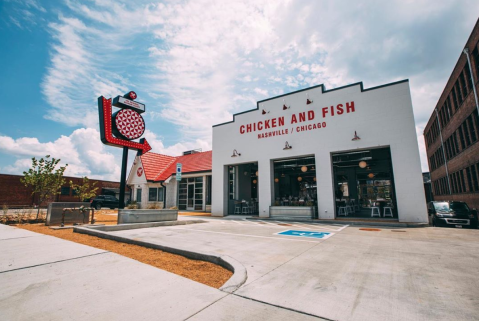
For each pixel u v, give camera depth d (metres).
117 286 3.62
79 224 10.70
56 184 12.48
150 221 11.43
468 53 16.11
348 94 13.42
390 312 2.94
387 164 18.50
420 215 11.14
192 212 20.72
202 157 23.70
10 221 11.50
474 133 17.41
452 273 4.36
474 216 11.37
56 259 4.93
